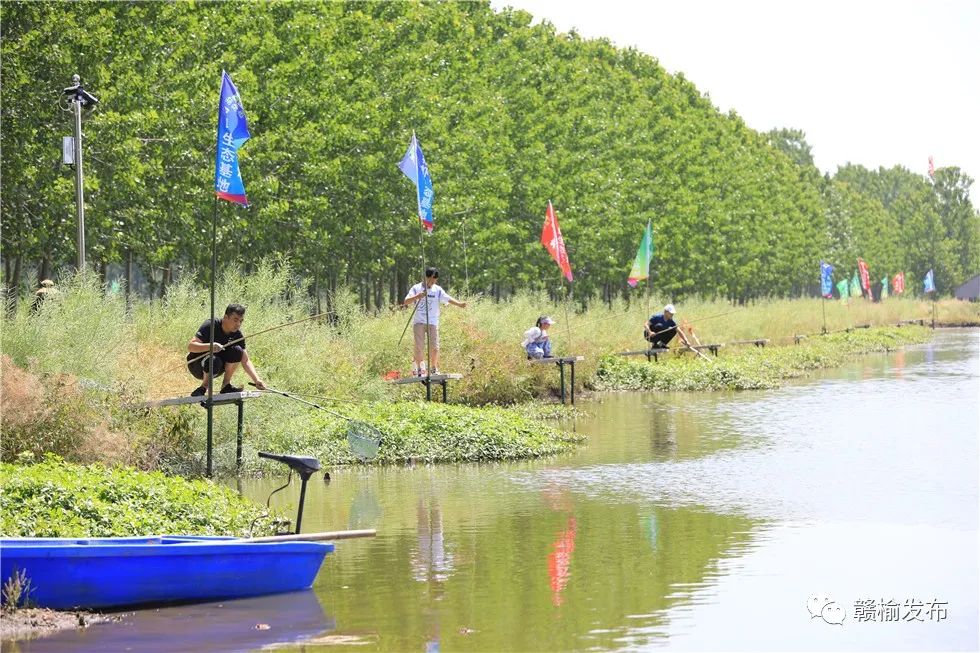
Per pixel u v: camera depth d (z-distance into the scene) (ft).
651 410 106.11
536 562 47.19
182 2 119.24
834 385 132.05
